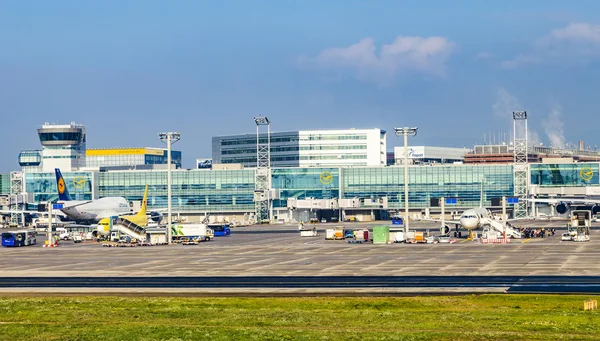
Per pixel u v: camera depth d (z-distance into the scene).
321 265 161.25
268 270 152.75
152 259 184.38
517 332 87.06
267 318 97.19
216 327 91.12
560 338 83.75
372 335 85.69
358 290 121.12
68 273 154.25
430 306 104.75
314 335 86.00
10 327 92.94
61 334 88.81
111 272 154.75
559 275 135.38
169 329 90.19
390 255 183.75
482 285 124.25
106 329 90.88
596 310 100.69
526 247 198.12
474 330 88.31
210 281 136.38
